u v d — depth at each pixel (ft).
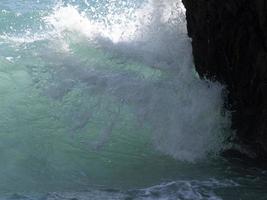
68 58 46.19
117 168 37.27
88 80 43.37
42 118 41.34
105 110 41.83
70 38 48.91
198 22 39.58
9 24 55.77
